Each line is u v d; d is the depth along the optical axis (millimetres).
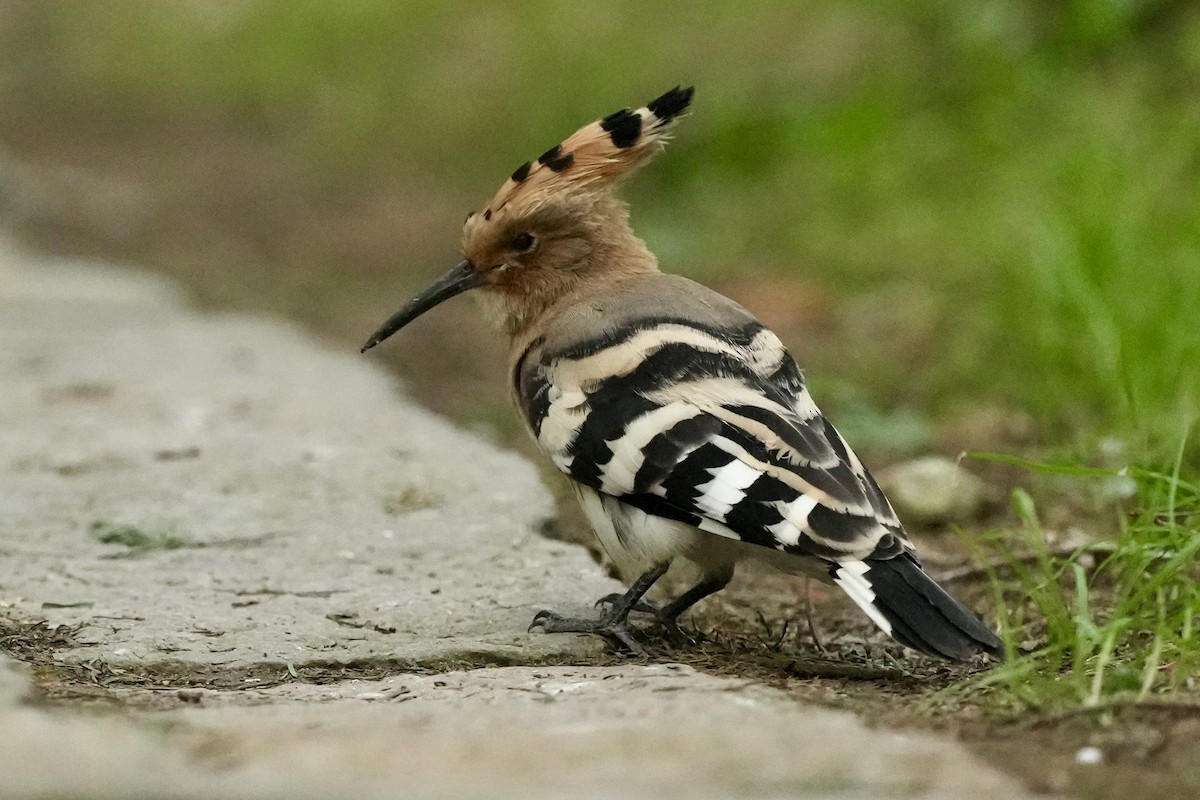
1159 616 7895
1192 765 6363
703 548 8430
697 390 8336
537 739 6402
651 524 8422
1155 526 9047
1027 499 9086
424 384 16312
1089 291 13375
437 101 29453
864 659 8773
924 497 11625
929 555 10930
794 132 22578
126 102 36250
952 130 20781
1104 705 6918
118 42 39031
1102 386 13047
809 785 5910
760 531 7809
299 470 12133
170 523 10875
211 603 9320
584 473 8570
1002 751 6531
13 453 12648
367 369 16172
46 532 10688
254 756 6184
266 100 34281
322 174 28500
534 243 9906
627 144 9945
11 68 39750
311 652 8469
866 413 13953
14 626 8789
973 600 9922
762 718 6785
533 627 8898
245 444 12914
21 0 43031
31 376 15562
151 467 12234
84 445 12906
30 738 6309
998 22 21328
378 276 21516
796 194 21109
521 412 9484
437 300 10156
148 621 8930
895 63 22891
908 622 7371
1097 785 6152
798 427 8070
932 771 6117
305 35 35062
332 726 6766
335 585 9727
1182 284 13430
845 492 7781
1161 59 19688
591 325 9031
